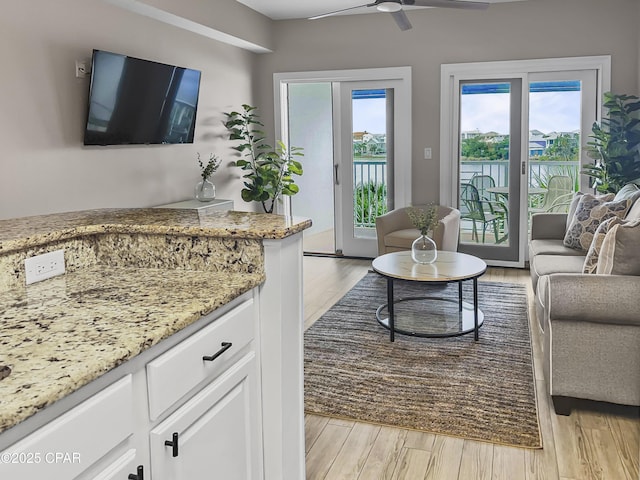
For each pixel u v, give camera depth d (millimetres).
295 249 1901
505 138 5809
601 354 2623
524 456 2408
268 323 1812
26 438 946
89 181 4160
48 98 3766
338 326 4082
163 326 1304
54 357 1112
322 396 2990
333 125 6422
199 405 1454
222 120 5875
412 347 3648
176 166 5176
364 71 6094
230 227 1828
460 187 6055
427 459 2408
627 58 5355
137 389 1241
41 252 1741
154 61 4723
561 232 4688
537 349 3594
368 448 2502
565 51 5504
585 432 2584
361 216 6465
